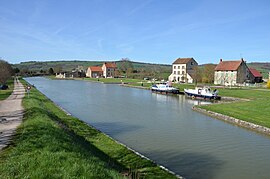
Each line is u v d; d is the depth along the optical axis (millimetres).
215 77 103625
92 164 12227
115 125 30781
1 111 30078
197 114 38688
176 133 26984
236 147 22203
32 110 28531
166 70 170250
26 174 10672
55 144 14992
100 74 183375
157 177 14406
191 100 58469
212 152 20938
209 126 30328
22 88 71625
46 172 10773
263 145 22859
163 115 37812
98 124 31297
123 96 65812
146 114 38625
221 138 25062
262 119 31047
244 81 100438
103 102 52844
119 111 41344
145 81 123500
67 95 66500
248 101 45281
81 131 24328
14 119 24891
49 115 28078
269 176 16484
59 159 12328
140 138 24969
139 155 17984
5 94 53188
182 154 20391
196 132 27406
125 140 24297
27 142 15102
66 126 25141
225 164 18344
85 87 97438
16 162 11844
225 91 67312
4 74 82812
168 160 19125
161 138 25000
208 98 59062
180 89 79500
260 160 19203
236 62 101312
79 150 15305
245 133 27000
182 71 121750
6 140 16578
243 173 16875
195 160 19125
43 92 74375
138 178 13828
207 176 16359
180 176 15422
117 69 182125
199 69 109812
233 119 32406
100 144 20359
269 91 65812
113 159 17125
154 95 69562
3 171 10984
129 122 32562
